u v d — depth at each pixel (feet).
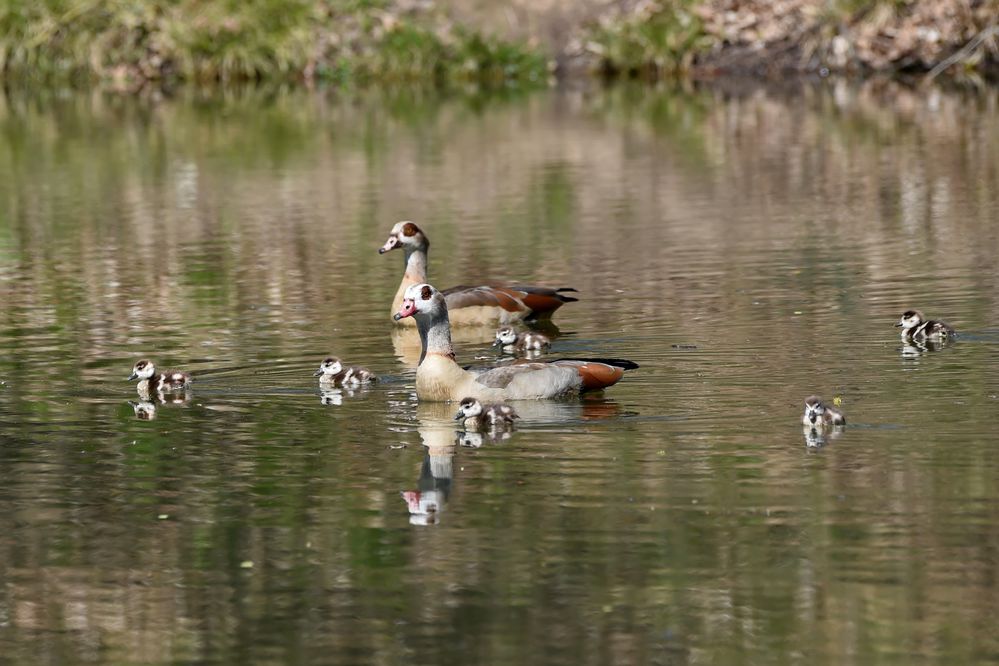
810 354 56.59
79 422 50.01
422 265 67.10
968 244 79.15
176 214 96.12
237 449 46.60
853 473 42.50
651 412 49.39
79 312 68.44
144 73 166.50
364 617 34.53
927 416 47.78
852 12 157.38
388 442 46.98
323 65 166.50
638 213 92.99
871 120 128.16
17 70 166.61
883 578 35.63
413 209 96.63
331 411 50.98
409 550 38.04
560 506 40.68
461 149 120.47
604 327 63.31
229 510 41.14
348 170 111.96
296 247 84.74
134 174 112.16
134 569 37.37
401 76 165.68
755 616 33.99
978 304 65.00
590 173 107.86
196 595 35.86
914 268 73.56
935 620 33.53
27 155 122.62
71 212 97.35
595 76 163.73
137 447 47.01
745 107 138.92
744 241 82.94
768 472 42.78
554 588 35.65
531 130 129.39
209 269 78.79
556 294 66.74
